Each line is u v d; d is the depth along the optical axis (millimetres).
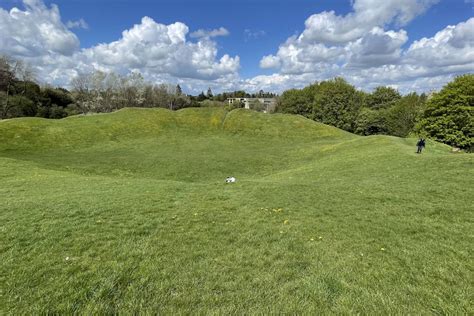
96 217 9633
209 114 55781
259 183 16922
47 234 7980
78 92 86062
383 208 11188
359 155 27172
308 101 88938
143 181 18531
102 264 6293
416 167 19156
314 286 5508
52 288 5297
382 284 5637
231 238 8094
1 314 4547
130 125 48156
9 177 19500
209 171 29250
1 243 7328
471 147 46969
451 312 4742
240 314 4625
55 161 30422
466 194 12383
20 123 41531
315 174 22109
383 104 86938
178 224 9211
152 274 5891
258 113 56969
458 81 49938
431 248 7449
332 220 9828
